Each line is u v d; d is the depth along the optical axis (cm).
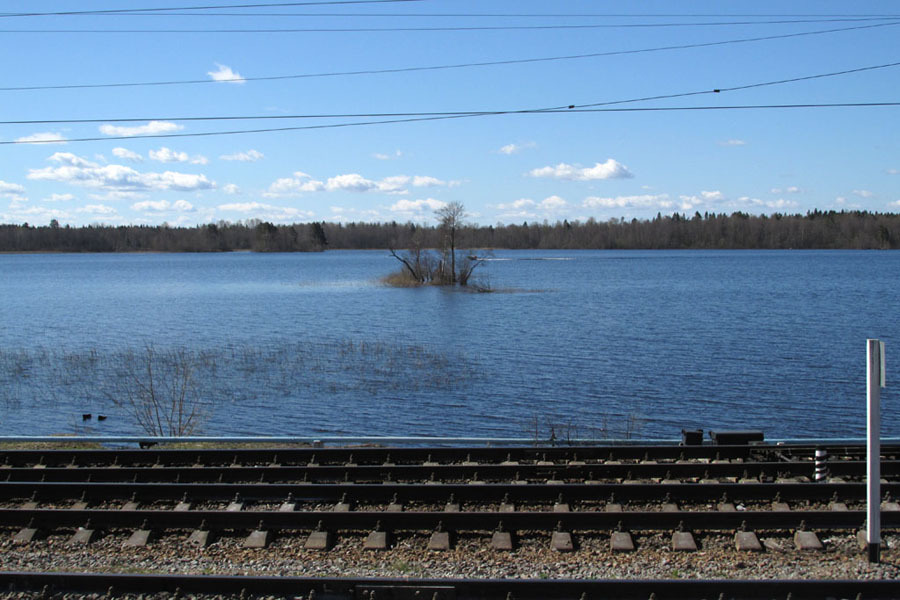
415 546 895
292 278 10381
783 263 14712
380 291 7538
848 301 6066
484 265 13925
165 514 942
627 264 14775
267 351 3531
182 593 751
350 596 745
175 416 2233
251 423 2173
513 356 3372
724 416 2234
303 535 927
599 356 3356
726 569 807
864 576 778
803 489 1020
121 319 5094
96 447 1502
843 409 2320
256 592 751
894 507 988
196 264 16838
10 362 3192
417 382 2777
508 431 2048
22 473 1152
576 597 737
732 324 4534
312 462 1256
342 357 3341
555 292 7294
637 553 868
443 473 1147
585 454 1263
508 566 820
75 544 912
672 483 1064
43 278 10825
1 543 916
